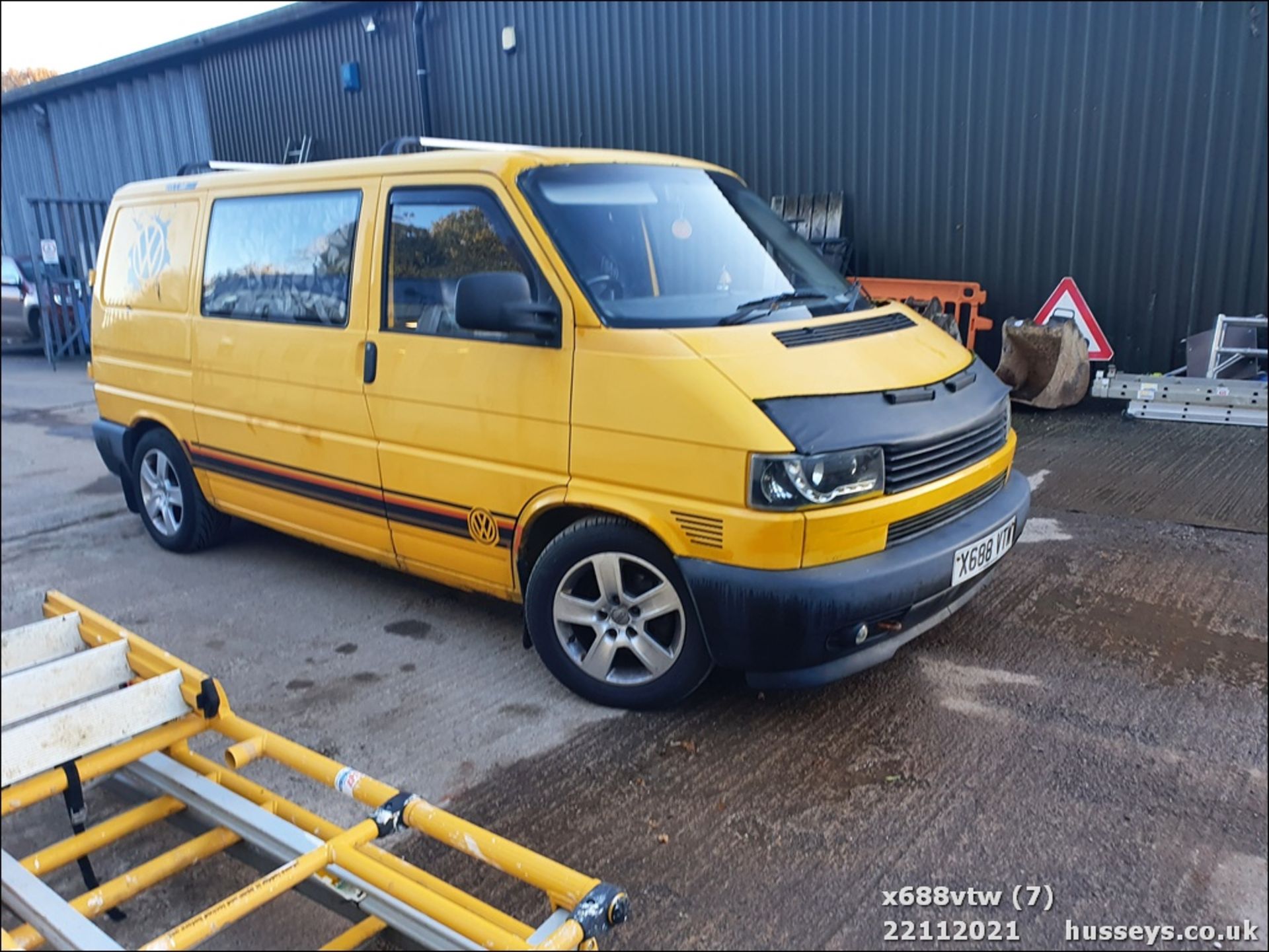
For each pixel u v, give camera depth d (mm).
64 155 18312
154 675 2971
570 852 3020
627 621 3719
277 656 4457
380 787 2477
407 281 4207
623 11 10539
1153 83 7863
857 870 2910
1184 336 8172
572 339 3633
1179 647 4184
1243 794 3195
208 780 2791
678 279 3918
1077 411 8219
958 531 3607
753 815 3164
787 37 9523
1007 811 3146
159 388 5570
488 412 3873
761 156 10008
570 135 11383
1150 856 2938
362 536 4617
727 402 3279
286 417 4758
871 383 3484
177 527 5801
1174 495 6039
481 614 4844
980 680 3959
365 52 12906
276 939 2734
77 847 2613
